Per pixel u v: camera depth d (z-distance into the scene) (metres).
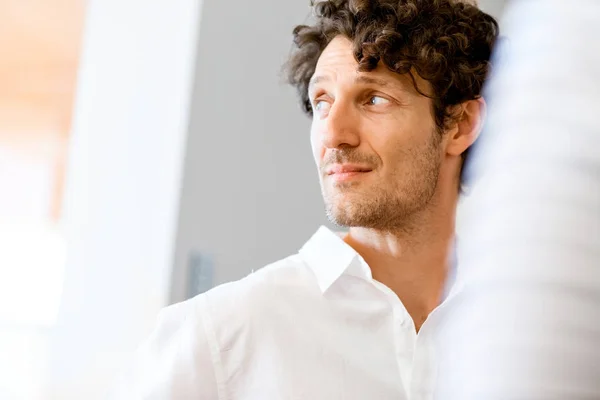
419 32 0.89
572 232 0.37
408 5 0.88
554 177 0.38
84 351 1.92
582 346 0.36
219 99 1.83
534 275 0.37
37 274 2.05
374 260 0.93
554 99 0.39
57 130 2.01
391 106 0.86
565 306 0.36
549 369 0.36
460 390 0.45
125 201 1.91
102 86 1.94
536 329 0.37
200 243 1.82
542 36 0.41
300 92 1.11
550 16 0.41
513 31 0.45
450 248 0.93
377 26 0.87
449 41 0.90
